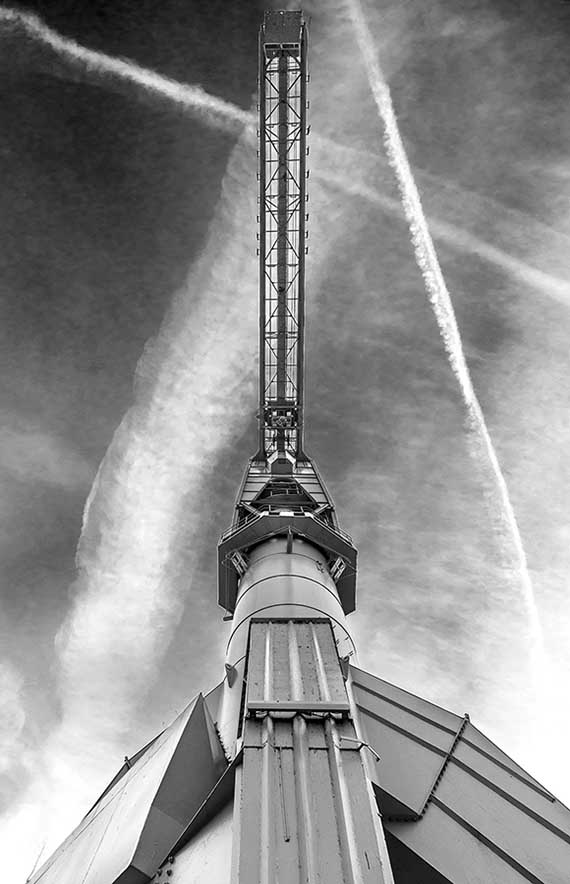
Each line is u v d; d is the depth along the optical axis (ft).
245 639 52.70
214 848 29.91
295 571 61.00
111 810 39.99
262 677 36.37
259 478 89.35
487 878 35.22
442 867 35.01
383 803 37.24
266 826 25.95
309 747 29.91
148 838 32.76
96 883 32.71
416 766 41.22
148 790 36.09
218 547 70.08
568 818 41.70
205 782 37.06
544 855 37.78
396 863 35.65
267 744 30.12
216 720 47.21
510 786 42.63
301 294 97.55
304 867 24.36
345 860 24.57
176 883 30.35
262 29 93.45
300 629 42.37
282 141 95.50
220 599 70.33
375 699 47.26
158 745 42.19
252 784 28.14
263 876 24.14
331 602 58.75
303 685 35.01
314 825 25.90
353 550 68.69
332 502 81.30
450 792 39.88
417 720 46.03
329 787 27.71
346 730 30.89
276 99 96.07
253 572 63.57
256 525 69.26
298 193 94.79
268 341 100.32
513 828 39.01
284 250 97.76
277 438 97.09
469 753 44.19
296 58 94.53
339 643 54.08
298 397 98.48
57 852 43.75
